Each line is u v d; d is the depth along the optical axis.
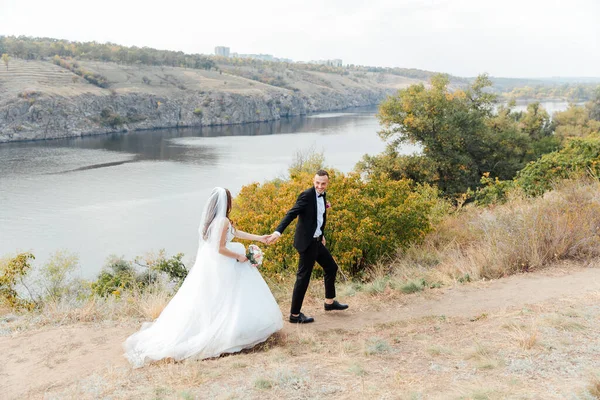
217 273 4.53
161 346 4.31
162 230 51.31
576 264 6.33
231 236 4.66
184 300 4.54
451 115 33.53
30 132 144.88
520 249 6.55
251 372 3.82
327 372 3.69
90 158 104.62
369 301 5.79
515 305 5.02
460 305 5.26
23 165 94.19
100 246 45.16
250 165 93.50
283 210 8.41
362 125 185.00
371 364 3.82
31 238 47.84
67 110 156.12
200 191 70.88
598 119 106.62
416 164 33.31
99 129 165.25
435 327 4.65
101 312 5.82
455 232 9.53
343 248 8.19
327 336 4.71
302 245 5.03
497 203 12.73
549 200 8.83
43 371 4.13
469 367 3.55
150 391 3.48
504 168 36.41
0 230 50.84
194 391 3.49
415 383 3.34
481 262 6.57
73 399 3.48
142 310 5.89
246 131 171.75
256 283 4.67
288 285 7.19
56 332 5.09
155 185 75.31
